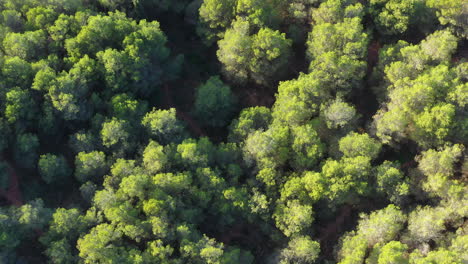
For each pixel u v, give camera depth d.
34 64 82.75
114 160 82.31
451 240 73.00
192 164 80.06
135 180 75.25
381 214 75.06
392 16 89.81
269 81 95.62
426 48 84.56
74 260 72.75
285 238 79.75
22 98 79.50
